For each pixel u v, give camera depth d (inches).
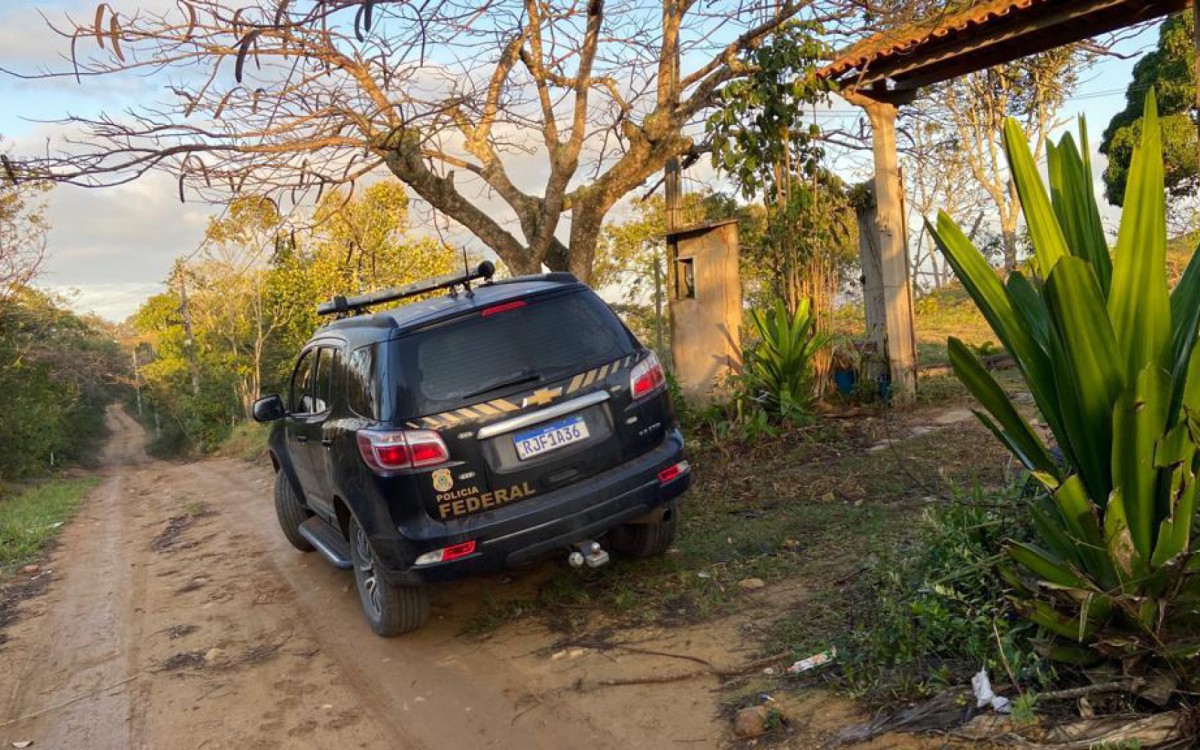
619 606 191.6
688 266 395.9
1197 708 108.3
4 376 1080.8
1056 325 114.5
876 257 417.1
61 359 1196.5
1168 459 110.7
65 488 835.4
